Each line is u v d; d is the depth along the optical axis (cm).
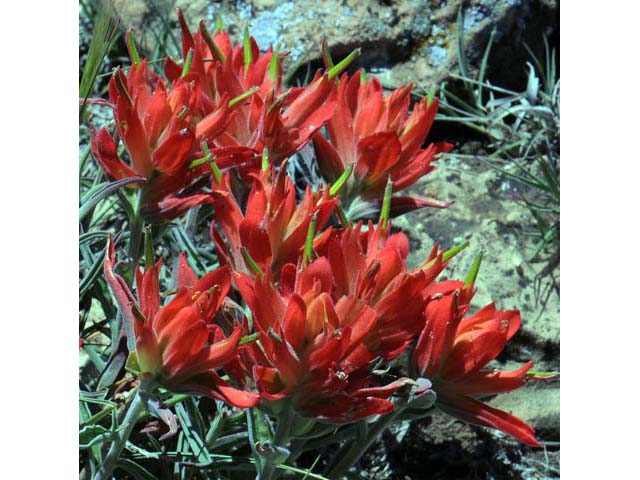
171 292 31
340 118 36
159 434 37
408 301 29
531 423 43
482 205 49
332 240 29
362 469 43
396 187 36
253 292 28
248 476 37
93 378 41
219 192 32
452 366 31
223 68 36
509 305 45
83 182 44
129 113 32
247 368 30
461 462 43
